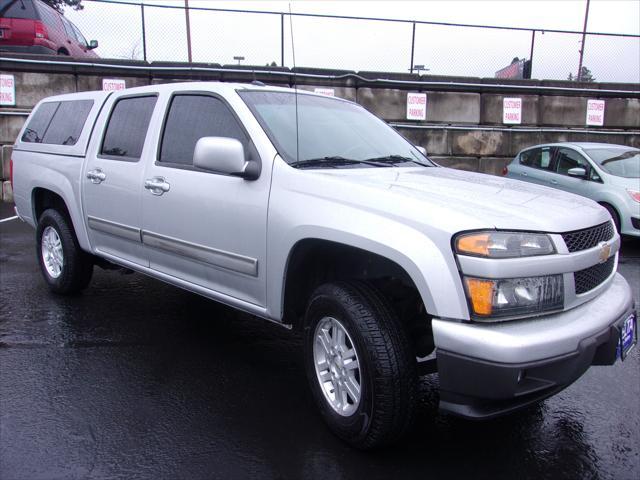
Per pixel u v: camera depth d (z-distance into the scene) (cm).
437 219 248
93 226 459
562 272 256
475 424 316
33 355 394
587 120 1370
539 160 1002
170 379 362
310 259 313
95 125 472
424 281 244
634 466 277
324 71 1241
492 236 241
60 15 1298
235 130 348
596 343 253
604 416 326
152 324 464
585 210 293
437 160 1302
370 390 261
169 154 389
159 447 283
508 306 241
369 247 262
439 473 268
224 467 268
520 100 1327
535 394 257
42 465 264
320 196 291
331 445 289
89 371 371
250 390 350
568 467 275
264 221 313
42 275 597
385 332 261
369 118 434
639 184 823
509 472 270
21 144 570
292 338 441
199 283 370
